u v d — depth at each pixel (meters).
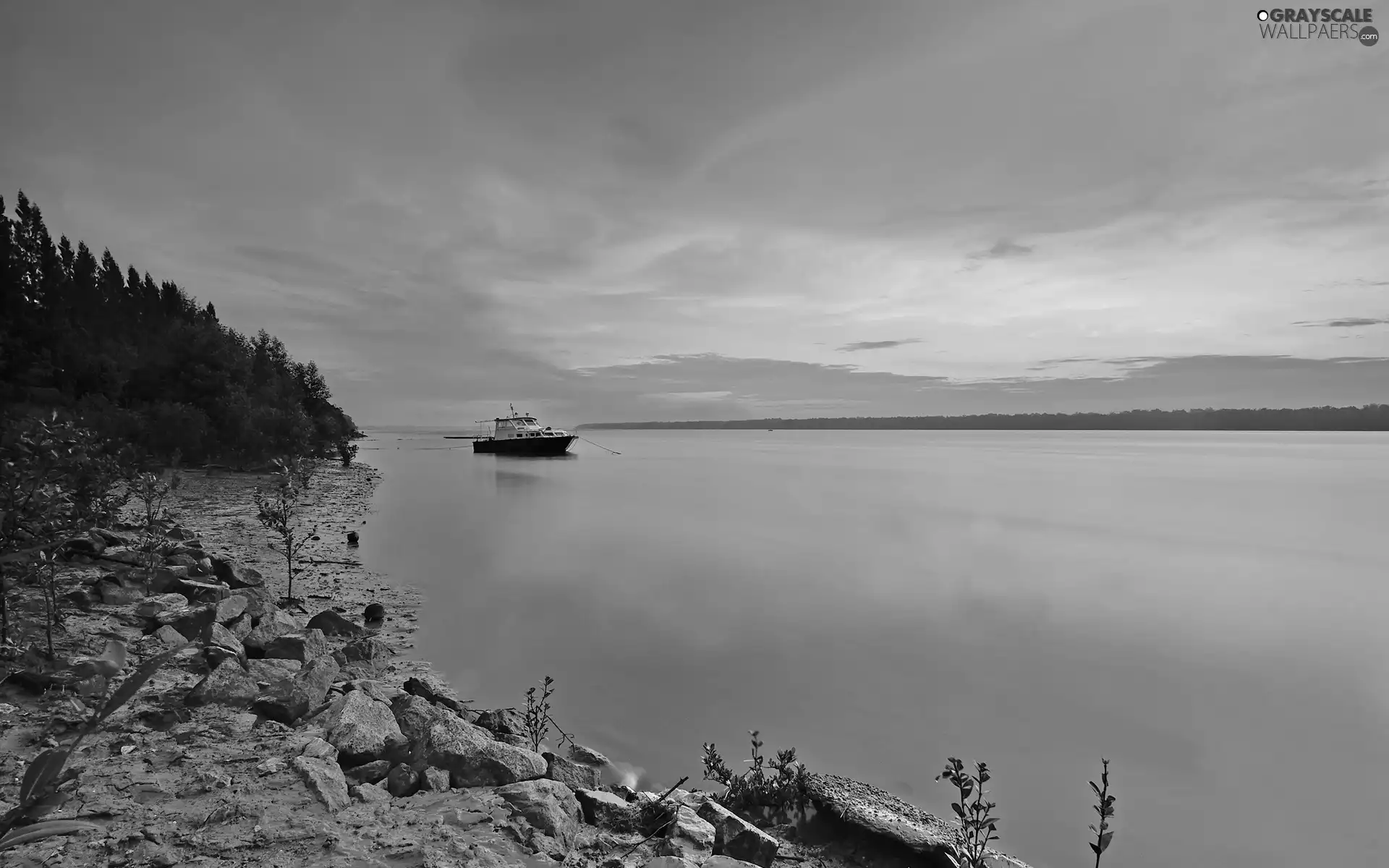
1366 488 68.69
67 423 8.95
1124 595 22.06
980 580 23.45
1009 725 11.39
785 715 11.28
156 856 4.35
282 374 78.44
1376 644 16.92
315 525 27.95
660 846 5.59
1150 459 139.25
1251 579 25.16
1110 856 7.71
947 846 6.77
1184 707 12.41
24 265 96.06
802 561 26.05
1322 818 8.69
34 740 5.96
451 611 16.33
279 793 5.40
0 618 8.10
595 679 12.38
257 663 8.54
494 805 5.67
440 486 57.47
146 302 128.38
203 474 43.81
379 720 7.14
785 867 6.40
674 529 33.78
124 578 11.63
